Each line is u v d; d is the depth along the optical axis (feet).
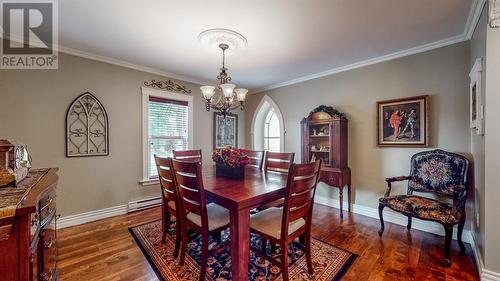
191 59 10.02
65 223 8.86
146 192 11.35
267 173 8.15
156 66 11.01
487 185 5.47
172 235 8.18
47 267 4.28
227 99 7.87
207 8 6.10
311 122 11.35
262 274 5.93
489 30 5.37
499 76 5.31
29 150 8.09
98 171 9.75
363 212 10.48
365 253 6.97
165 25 7.01
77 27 7.16
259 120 16.15
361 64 10.39
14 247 2.95
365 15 6.48
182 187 5.85
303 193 5.39
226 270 6.09
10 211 2.80
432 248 7.27
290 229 5.46
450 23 6.95
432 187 7.97
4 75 7.69
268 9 6.15
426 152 8.35
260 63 10.52
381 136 9.81
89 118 9.47
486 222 5.46
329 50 9.02
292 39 7.99
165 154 12.16
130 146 10.77
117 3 5.86
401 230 8.69
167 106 12.28
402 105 9.21
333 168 10.50
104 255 6.79
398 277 5.78
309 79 12.64
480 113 6.02
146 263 6.39
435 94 8.46
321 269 6.14
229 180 6.86
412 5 5.99
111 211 10.12
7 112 7.72
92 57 9.50
